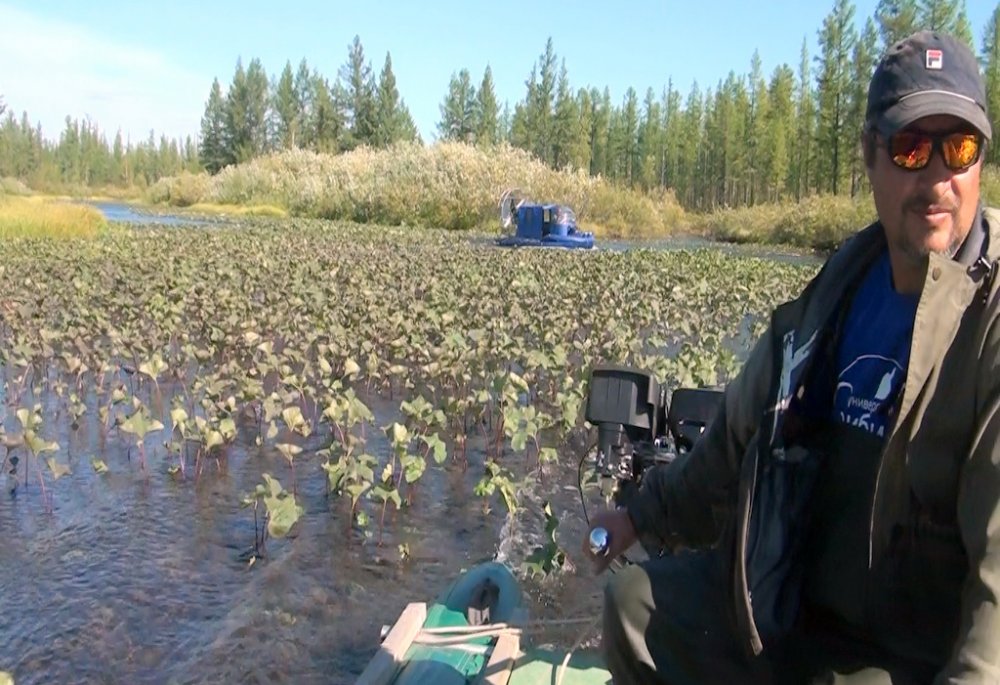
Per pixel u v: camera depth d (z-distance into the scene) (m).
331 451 7.46
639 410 3.12
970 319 1.86
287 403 8.81
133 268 19.08
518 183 50.97
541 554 5.49
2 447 8.32
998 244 1.96
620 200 53.25
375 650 5.20
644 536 2.74
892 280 2.13
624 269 22.52
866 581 2.06
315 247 27.58
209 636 5.30
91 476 7.70
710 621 2.30
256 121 103.00
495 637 3.85
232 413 9.12
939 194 1.96
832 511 2.15
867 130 2.11
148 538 6.55
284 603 5.68
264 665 5.02
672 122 89.38
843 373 2.17
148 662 5.04
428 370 9.83
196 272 18.62
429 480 7.79
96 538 6.52
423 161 53.97
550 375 10.33
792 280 21.20
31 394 10.04
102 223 34.31
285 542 6.55
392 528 6.80
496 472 6.74
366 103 94.94
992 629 1.70
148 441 8.64
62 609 5.54
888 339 2.10
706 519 2.65
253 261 21.41
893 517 1.98
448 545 6.53
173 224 41.81
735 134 81.50
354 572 6.10
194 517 6.93
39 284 15.97
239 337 11.78
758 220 52.34
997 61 57.12
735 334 14.48
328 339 11.43
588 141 94.12
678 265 24.34
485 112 93.69
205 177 74.88
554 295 16.52
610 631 2.40
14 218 29.52
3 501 7.14
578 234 34.06
